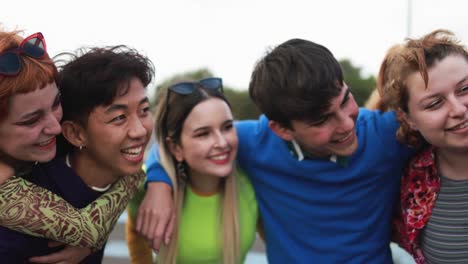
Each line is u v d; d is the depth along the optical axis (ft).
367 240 5.59
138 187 5.09
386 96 5.21
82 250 4.59
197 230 5.73
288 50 5.21
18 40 3.94
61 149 4.77
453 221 4.88
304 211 5.64
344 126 4.92
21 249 4.22
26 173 4.36
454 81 4.45
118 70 4.34
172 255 5.58
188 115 5.49
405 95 4.81
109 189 4.74
